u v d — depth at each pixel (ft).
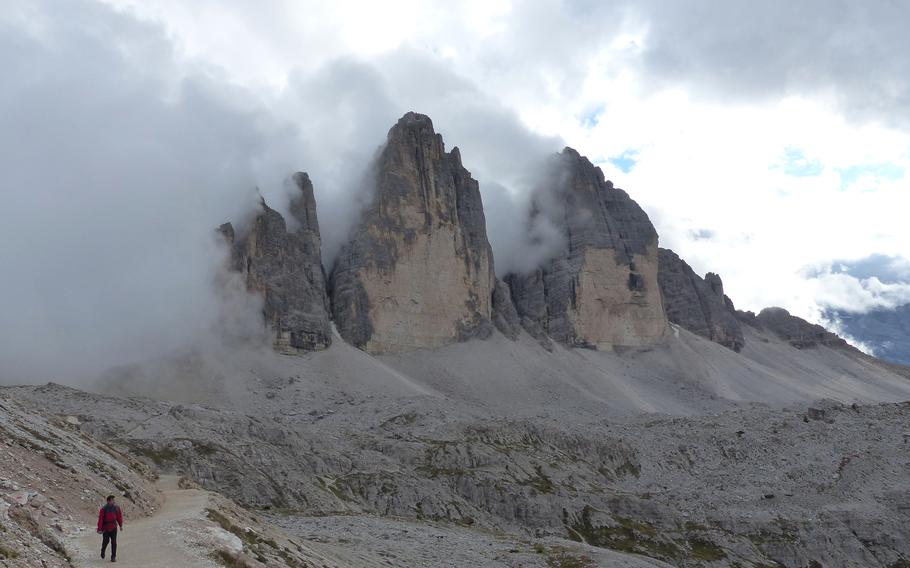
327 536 420.77
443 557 406.62
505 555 440.45
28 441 219.82
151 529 199.00
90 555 169.17
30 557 150.20
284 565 220.23
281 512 567.59
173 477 394.73
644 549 638.94
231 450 648.79
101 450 306.14
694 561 623.36
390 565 347.15
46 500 189.98
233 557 187.11
